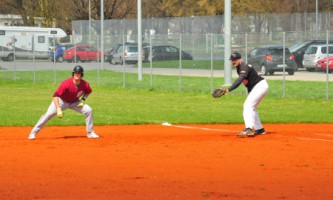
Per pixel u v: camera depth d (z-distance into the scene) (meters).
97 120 46.72
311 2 173.12
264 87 36.22
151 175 24.70
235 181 23.61
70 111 53.38
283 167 26.52
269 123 45.84
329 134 38.72
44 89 77.31
